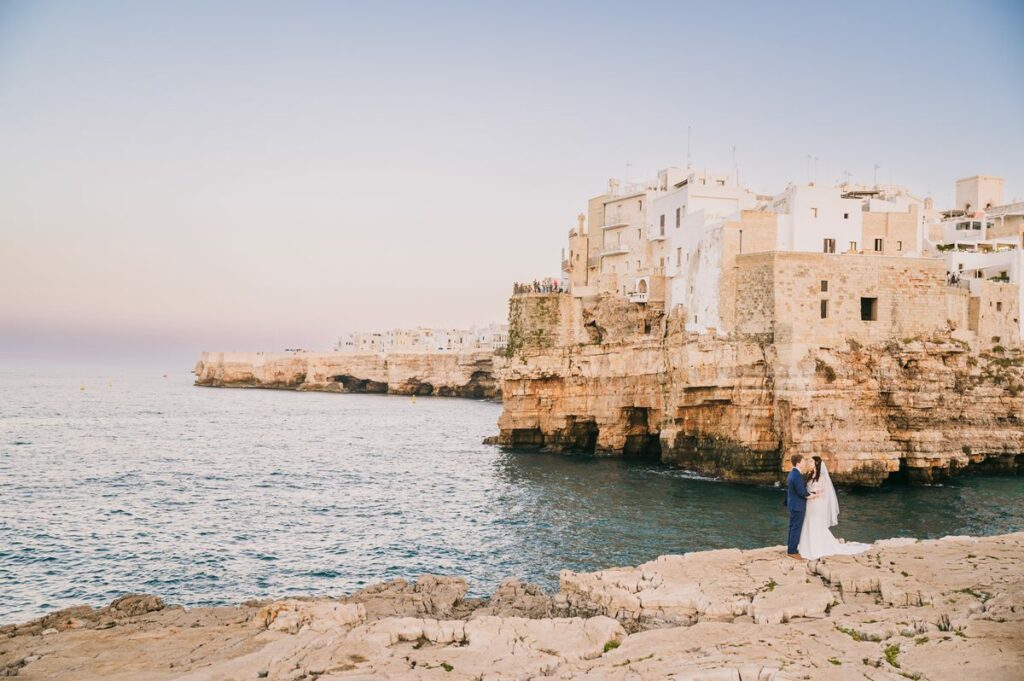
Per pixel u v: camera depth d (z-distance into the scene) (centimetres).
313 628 2089
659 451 7638
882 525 4575
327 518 4922
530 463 7350
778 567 2181
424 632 1969
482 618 2039
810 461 2280
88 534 4375
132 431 10506
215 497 5612
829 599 1886
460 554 4028
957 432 6144
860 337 5934
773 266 5844
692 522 4669
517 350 8650
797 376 5712
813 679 1416
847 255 5938
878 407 5844
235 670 1764
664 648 1686
